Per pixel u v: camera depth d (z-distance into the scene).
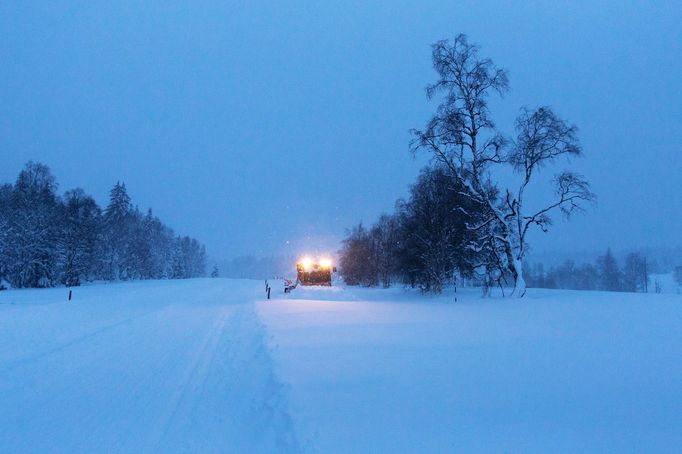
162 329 15.58
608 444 4.97
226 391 7.86
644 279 82.81
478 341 11.15
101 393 7.92
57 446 5.68
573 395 6.71
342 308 20.50
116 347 12.18
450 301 24.64
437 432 5.31
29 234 56.31
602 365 8.55
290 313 18.31
